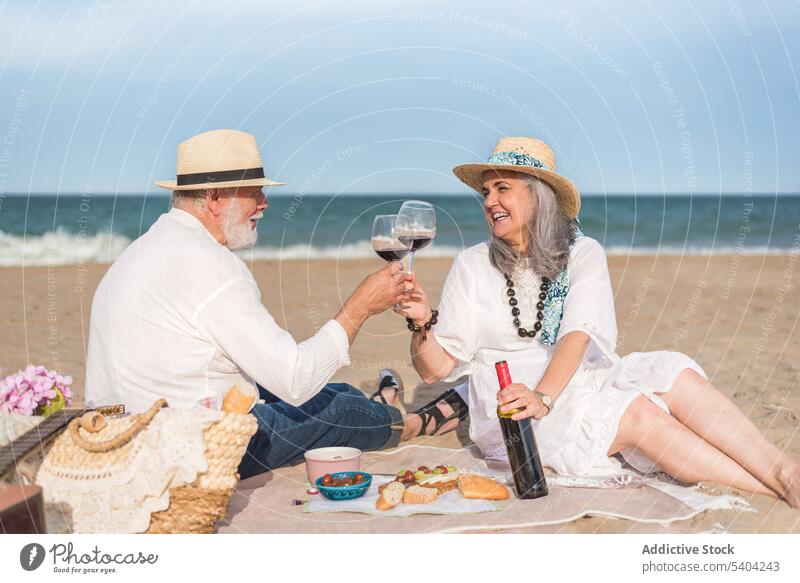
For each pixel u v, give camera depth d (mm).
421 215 3125
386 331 7426
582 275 3258
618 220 24453
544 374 3104
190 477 2359
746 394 4562
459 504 2939
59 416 2543
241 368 2852
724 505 2896
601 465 3123
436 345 3445
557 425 3180
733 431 3035
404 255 3213
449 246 17891
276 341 2789
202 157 2943
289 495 3090
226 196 2998
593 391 3205
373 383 5195
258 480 3277
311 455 3227
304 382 2814
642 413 3072
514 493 3070
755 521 2799
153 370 2818
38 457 2469
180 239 2861
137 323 2812
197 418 2385
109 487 2410
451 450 3699
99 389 2908
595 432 3105
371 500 2988
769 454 2977
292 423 3291
